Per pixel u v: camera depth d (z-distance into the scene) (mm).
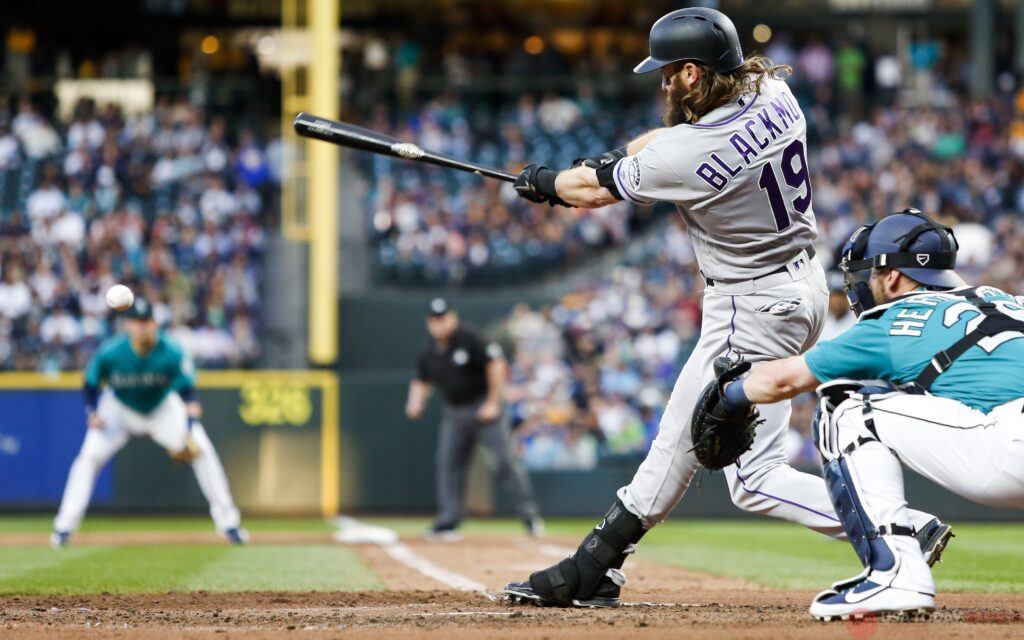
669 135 15492
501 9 92312
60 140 70500
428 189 72000
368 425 59625
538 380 58969
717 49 15297
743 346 16078
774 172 15492
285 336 64812
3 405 56781
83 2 84625
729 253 15984
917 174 69625
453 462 40062
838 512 15039
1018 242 63500
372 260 69188
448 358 39938
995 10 81250
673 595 20094
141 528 48188
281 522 53875
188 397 35750
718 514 54594
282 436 58281
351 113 78438
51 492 56719
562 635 13391
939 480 14547
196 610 17109
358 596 19281
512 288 69000
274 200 70375
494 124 78562
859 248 15516
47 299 61688
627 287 64500
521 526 50375
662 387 58906
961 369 14461
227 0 87062
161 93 78188
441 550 33406
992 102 75500
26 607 17750
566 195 16297
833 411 15164
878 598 14414
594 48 93625
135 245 63938
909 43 91625
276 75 80000
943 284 15195
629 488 16781
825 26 92812
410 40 90688
